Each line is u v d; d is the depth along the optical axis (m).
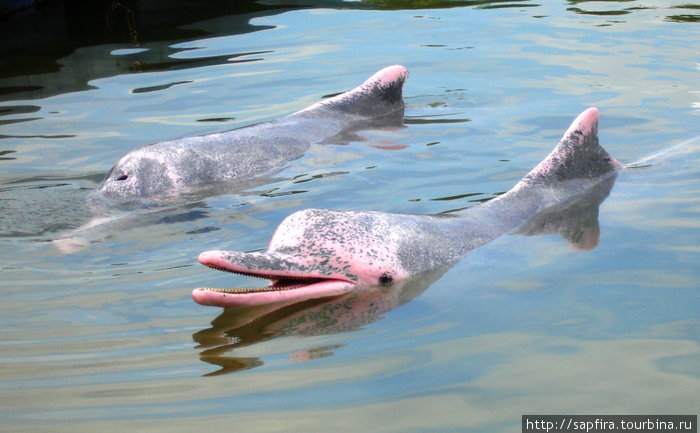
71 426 4.45
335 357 5.19
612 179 8.63
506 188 8.39
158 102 11.59
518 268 6.54
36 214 8.17
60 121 10.93
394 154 9.62
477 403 4.54
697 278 6.13
